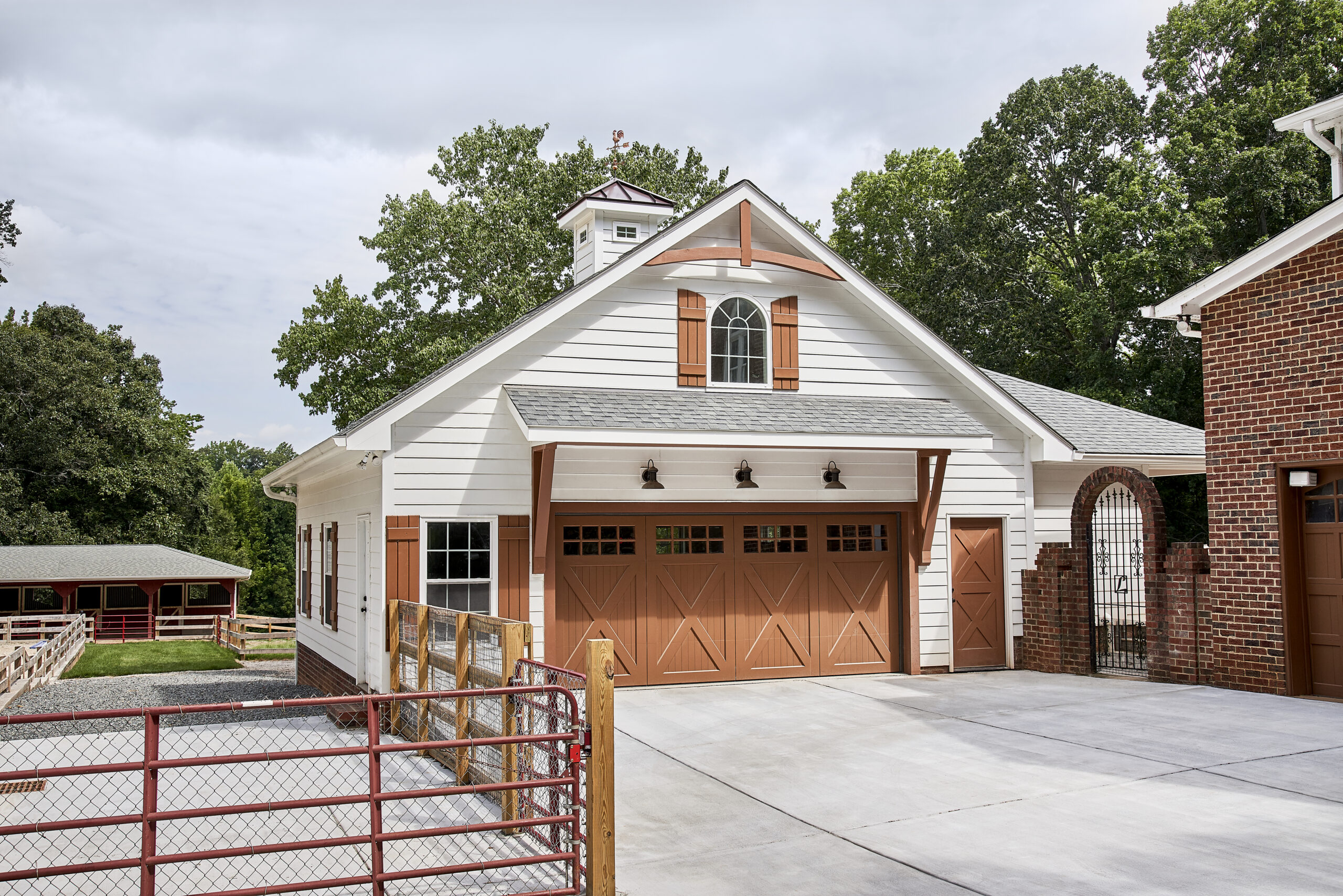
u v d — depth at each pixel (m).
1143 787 8.29
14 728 14.51
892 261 42.66
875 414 14.16
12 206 33.91
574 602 13.41
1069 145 35.12
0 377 41.31
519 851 6.99
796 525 14.63
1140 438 17.06
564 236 36.38
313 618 18.41
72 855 6.97
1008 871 6.36
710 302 14.28
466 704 8.77
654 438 12.38
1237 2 32.88
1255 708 11.57
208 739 11.53
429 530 12.50
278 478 18.92
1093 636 14.59
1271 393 12.61
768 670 14.32
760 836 7.25
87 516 42.47
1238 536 12.95
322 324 35.81
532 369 13.22
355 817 7.86
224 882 6.39
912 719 11.38
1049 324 34.38
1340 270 11.87
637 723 11.34
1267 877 6.16
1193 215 29.12
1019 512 15.66
